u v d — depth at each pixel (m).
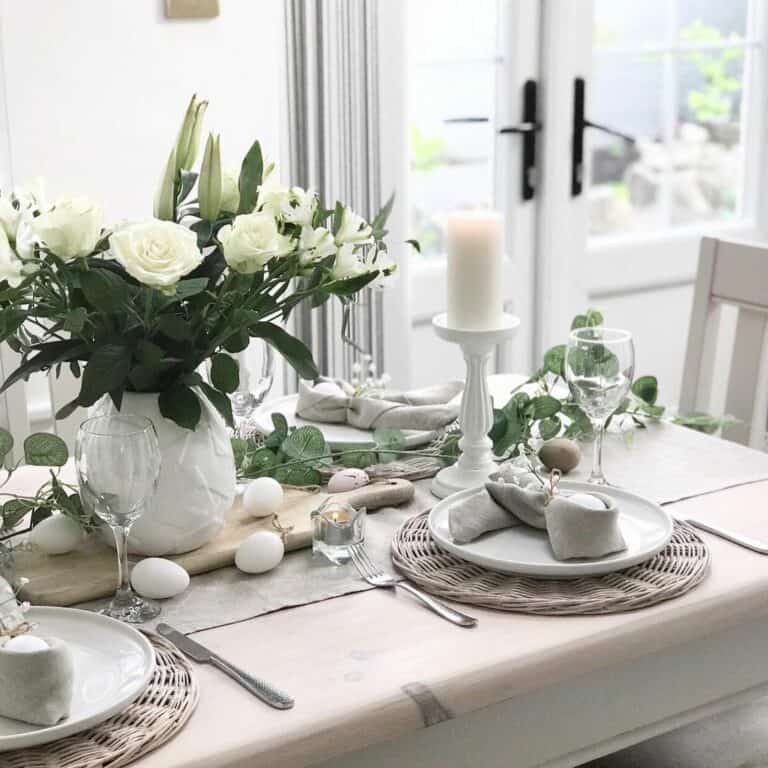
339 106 2.72
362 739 1.01
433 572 1.26
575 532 1.24
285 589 1.25
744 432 2.07
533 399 1.66
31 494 1.55
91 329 1.24
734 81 3.55
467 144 3.19
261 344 1.57
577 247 3.37
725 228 3.64
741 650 1.27
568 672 1.12
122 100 2.51
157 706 1.02
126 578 1.21
